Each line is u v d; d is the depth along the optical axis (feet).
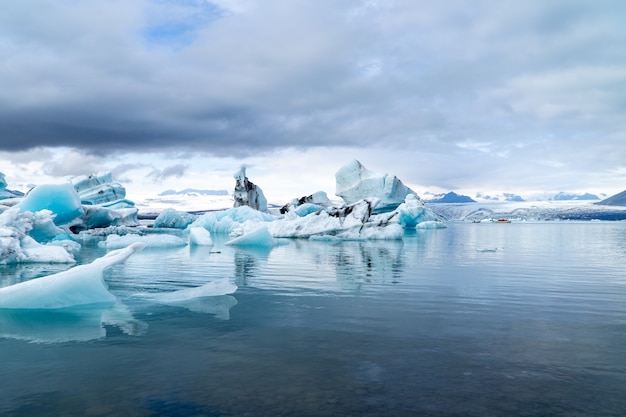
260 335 14.35
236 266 35.63
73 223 95.81
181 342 13.57
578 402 9.18
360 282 26.43
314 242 69.51
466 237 90.17
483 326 15.51
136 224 116.37
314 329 15.10
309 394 9.53
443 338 13.96
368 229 76.02
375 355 12.25
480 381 10.31
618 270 32.60
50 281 19.58
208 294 21.84
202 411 8.71
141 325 15.75
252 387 9.95
